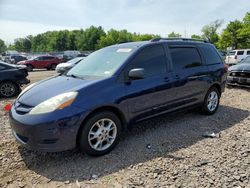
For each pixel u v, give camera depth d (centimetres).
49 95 378
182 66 520
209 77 575
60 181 334
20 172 358
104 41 9244
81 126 374
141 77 408
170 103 491
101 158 392
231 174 337
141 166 365
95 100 378
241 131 495
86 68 474
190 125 531
